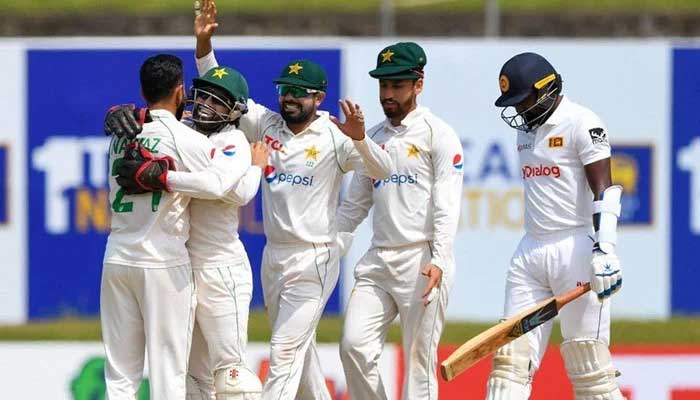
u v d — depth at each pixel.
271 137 22.81
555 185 21.94
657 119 38.06
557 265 21.92
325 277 22.80
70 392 28.88
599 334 22.05
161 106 21.25
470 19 50.47
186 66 37.78
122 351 21.38
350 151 22.53
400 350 28.92
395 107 22.72
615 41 37.84
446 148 22.69
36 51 37.97
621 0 55.34
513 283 22.47
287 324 22.61
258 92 37.78
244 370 22.02
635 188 38.19
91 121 38.12
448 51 37.62
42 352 28.88
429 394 23.06
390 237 22.95
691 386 28.56
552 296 22.33
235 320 21.86
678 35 50.66
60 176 38.25
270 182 22.75
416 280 22.92
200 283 21.78
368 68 37.75
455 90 37.66
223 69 21.81
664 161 38.16
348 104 21.05
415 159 22.78
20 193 38.19
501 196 37.78
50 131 38.16
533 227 22.28
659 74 37.97
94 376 28.92
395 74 22.47
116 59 38.00
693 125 38.12
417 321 22.94
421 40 37.81
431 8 53.28
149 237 20.84
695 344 36.44
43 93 38.06
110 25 50.28
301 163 22.50
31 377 28.83
